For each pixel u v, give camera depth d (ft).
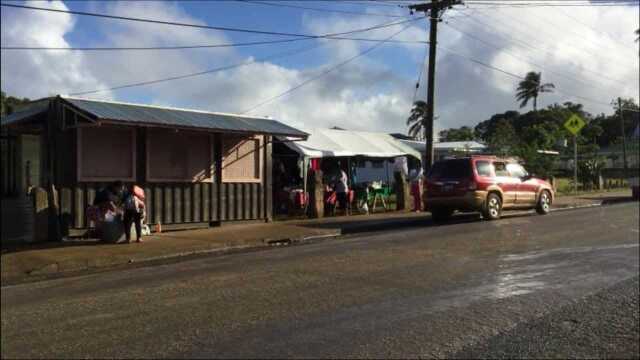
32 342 20.18
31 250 41.60
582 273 30.48
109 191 46.70
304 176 74.49
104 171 48.65
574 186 109.91
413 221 63.52
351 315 22.74
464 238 44.91
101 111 45.91
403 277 29.89
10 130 50.06
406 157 94.63
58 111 47.06
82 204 47.26
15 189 52.75
